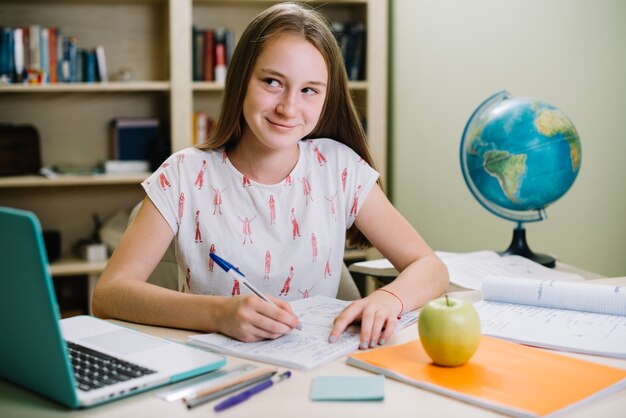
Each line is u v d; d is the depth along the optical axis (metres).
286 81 1.29
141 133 3.27
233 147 1.46
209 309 1.08
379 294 1.16
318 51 1.32
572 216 2.35
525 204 1.73
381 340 1.03
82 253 3.22
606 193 2.25
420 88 3.14
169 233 1.38
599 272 2.29
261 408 0.79
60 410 0.80
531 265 1.61
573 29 2.32
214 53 3.22
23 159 3.14
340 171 1.50
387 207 1.50
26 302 0.78
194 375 0.89
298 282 1.45
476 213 2.83
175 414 0.78
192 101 3.38
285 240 1.43
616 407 0.79
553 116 1.71
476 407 0.79
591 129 2.29
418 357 0.94
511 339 1.03
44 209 3.33
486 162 1.74
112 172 3.23
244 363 0.95
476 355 0.95
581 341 1.00
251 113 1.32
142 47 3.36
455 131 2.93
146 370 0.88
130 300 1.17
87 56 3.14
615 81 2.20
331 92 1.48
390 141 3.47
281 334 1.04
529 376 0.86
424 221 3.18
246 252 1.41
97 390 0.81
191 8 3.32
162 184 1.39
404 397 0.82
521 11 2.54
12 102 3.25
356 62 3.39
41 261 0.75
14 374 0.88
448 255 1.74
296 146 1.48
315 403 0.80
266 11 1.35
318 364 0.93
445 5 2.92
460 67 2.87
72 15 3.27
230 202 1.42
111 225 3.26
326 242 1.47
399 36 3.34
